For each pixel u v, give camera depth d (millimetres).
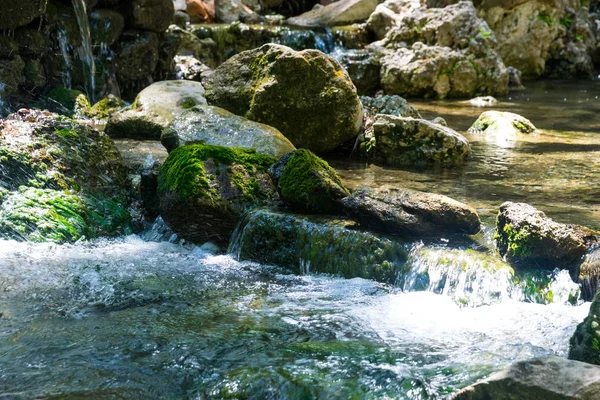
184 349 4129
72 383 3740
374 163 8047
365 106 9500
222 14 17594
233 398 3645
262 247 5613
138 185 6867
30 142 6488
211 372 3877
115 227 6336
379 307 4758
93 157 6789
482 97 13688
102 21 11492
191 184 5805
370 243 5242
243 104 8156
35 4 10203
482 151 8828
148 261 5648
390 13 16469
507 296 4820
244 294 5004
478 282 4867
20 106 10031
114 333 4340
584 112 12273
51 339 4254
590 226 5547
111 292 4996
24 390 3664
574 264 4824
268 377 3746
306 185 5691
